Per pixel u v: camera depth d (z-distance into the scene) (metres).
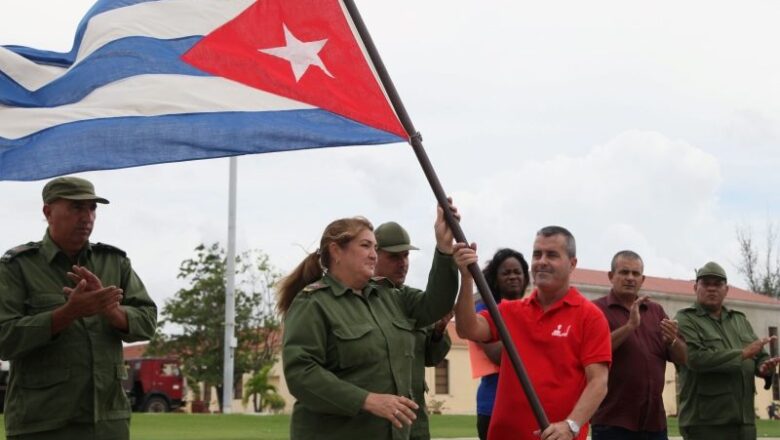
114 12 6.39
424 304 6.10
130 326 6.43
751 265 56.22
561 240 6.41
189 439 17.33
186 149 6.02
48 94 6.32
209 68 6.21
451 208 5.90
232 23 6.26
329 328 5.73
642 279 8.88
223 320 47.41
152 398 39.06
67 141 6.04
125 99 6.15
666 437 8.75
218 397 52.03
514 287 8.85
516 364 5.79
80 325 6.36
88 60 6.30
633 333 8.65
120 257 6.76
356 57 6.05
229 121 6.04
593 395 6.11
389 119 5.95
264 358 47.94
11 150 6.11
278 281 6.74
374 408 5.41
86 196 6.41
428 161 5.90
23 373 6.29
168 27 6.32
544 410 6.26
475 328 6.29
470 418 28.66
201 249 48.34
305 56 6.11
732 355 9.34
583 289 38.62
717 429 9.58
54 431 6.27
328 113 6.02
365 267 5.89
